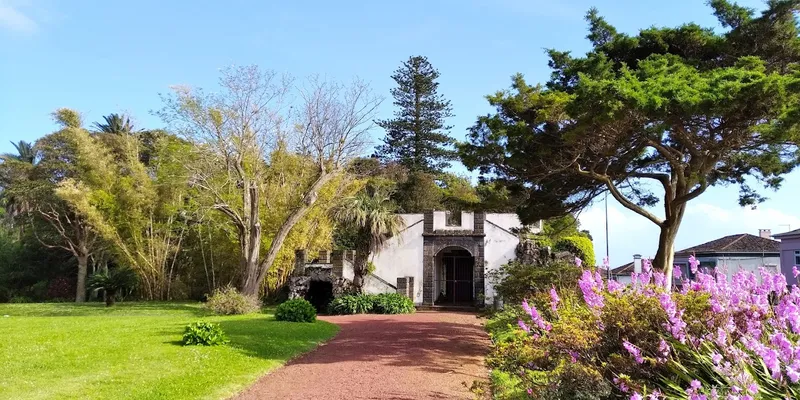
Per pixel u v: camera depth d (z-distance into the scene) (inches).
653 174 587.5
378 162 1524.4
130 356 423.8
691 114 390.3
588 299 262.1
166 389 325.4
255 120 1037.8
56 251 1637.6
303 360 448.1
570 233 1162.0
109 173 1229.1
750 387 165.9
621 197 569.0
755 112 389.1
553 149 515.5
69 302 1363.2
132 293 1285.7
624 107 395.9
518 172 558.3
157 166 1298.0
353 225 986.7
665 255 571.8
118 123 1759.4
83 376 357.7
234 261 1222.9
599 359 244.7
